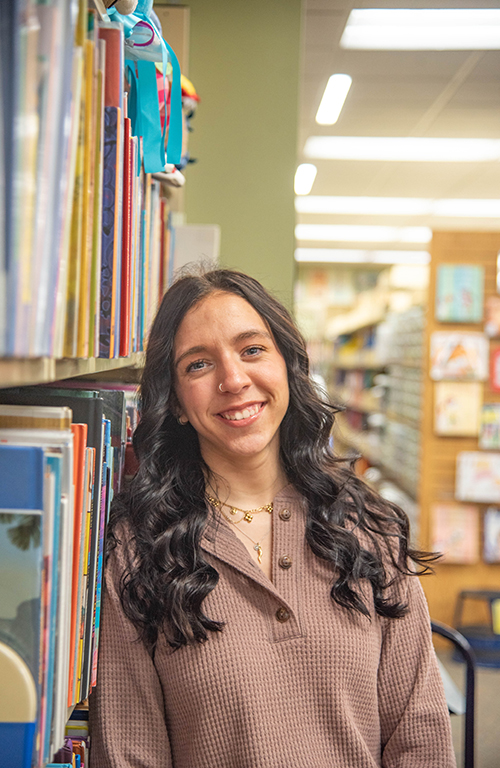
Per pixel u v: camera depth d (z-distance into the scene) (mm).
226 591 1181
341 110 4949
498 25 3617
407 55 3986
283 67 2586
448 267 4207
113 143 887
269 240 2625
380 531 1302
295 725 1128
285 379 1246
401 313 5879
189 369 1217
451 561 4371
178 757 1163
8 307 486
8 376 508
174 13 2143
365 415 10102
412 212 8336
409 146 5797
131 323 1128
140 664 1145
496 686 3707
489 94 4602
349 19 3557
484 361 4227
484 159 6121
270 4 2572
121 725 1130
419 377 5062
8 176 486
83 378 1673
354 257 11664
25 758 625
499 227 9156
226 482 1279
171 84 1298
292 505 1274
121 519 1205
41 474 648
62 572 703
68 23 584
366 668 1184
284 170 2613
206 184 2615
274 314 1269
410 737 1208
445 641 4234
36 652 646
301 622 1165
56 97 558
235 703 1108
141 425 1288
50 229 562
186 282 1269
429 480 4359
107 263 905
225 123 2600
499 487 4258
